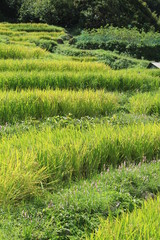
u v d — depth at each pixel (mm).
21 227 5363
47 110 11273
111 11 45844
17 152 6734
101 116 11742
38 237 5230
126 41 35781
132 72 18500
